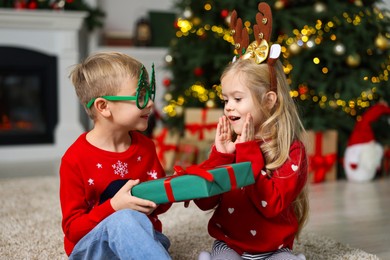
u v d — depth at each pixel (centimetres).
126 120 115
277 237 118
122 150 122
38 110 396
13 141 381
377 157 271
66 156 117
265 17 120
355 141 273
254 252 119
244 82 117
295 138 123
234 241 120
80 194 115
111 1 457
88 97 116
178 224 185
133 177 121
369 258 147
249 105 117
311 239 166
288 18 264
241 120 119
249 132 116
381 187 258
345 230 181
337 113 272
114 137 120
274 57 117
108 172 117
